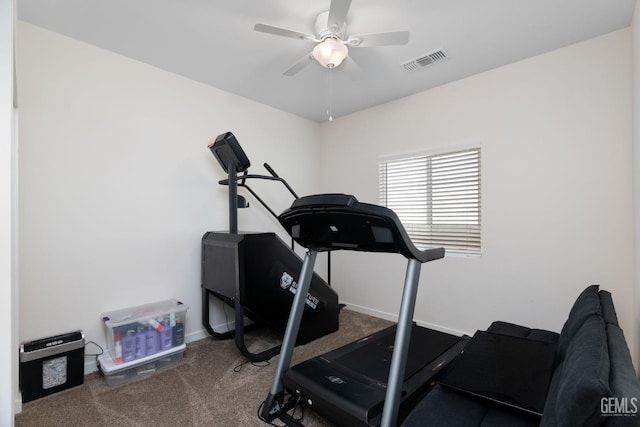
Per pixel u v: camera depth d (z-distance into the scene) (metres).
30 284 2.06
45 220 2.12
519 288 2.61
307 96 3.33
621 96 2.16
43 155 2.12
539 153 2.50
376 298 3.61
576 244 2.34
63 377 2.04
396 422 1.36
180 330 2.50
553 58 2.43
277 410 1.78
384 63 2.63
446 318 3.04
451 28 2.15
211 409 1.86
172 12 1.99
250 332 3.14
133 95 2.54
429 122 3.16
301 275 1.91
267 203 3.59
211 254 2.77
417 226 3.33
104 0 1.87
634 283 2.04
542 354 1.68
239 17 2.04
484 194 2.80
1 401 1.11
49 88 2.15
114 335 2.18
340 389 1.62
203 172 2.99
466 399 1.45
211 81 2.96
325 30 1.98
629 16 2.01
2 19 1.13
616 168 2.18
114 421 1.75
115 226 2.44
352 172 3.86
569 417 0.83
